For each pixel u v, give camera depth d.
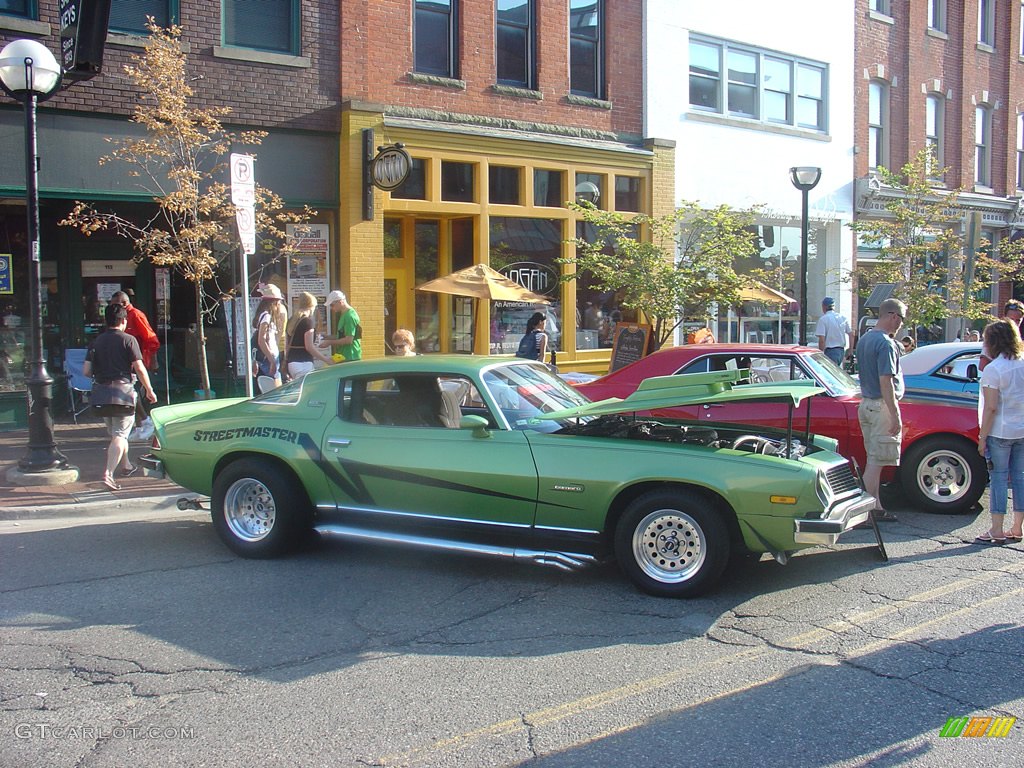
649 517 6.00
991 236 24.05
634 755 3.87
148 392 9.28
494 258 14.90
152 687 4.57
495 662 4.92
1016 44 23.98
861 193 20.39
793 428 8.48
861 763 3.81
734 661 4.93
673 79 16.98
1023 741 4.00
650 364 9.49
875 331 7.87
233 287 12.25
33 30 11.18
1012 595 6.08
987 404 7.31
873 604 5.90
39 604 5.86
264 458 6.91
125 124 11.80
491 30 14.72
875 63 20.80
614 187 16.14
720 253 13.56
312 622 5.54
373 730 4.11
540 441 6.24
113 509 8.55
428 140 13.91
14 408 12.40
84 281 12.95
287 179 12.98
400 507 6.55
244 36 12.63
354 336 11.26
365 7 13.42
